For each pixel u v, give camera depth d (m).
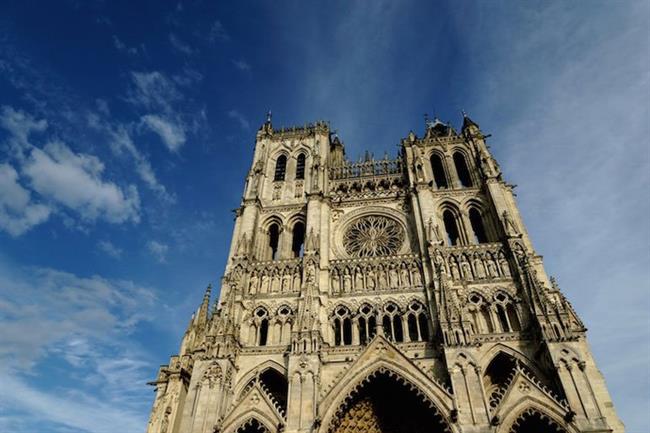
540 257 55.72
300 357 46.38
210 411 44.22
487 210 63.62
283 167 78.00
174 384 54.44
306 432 40.78
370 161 77.06
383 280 56.44
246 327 54.09
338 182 72.81
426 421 44.56
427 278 54.44
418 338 49.84
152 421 51.31
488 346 47.38
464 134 76.69
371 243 63.03
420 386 42.81
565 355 42.81
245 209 67.31
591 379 42.09
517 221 61.16
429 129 80.00
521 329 48.53
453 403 40.94
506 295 51.94
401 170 72.56
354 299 54.81
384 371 44.84
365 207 67.12
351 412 46.16
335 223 65.88
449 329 46.25
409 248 60.75
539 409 39.72
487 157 69.00
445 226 66.50
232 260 60.59
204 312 63.09
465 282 53.62
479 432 38.91
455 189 66.69
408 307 52.78
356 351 49.41
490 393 45.66
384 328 52.38
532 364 45.56
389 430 45.22
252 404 44.31
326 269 58.09
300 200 70.12
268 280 58.75
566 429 38.47
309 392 43.66
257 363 50.22
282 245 64.06
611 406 40.09
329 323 53.09
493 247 56.91
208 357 48.47
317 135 79.69
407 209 65.56
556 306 46.75
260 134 82.25
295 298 56.00
